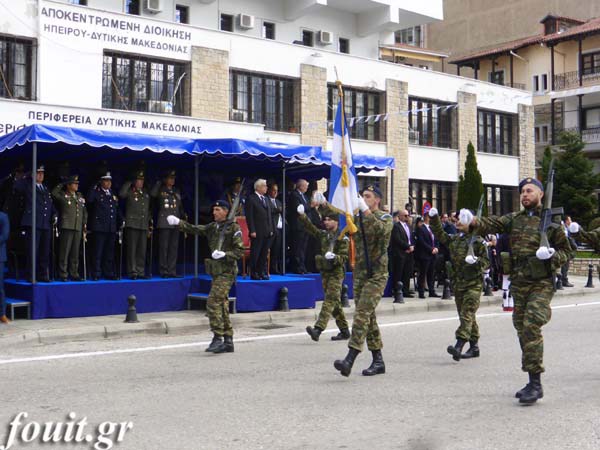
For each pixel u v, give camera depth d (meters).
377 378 8.67
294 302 15.28
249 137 25.00
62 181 14.65
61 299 13.18
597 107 44.19
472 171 32.25
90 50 22.50
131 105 23.66
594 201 38.88
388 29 33.69
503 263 7.67
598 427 6.49
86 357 10.10
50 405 7.30
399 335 12.48
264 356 10.21
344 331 11.86
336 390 7.98
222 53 25.56
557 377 8.73
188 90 24.84
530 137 36.97
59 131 12.87
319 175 19.61
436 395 7.76
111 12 22.91
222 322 10.52
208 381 8.45
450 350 9.74
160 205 15.02
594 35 42.62
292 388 8.08
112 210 14.34
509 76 47.62
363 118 29.75
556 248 7.38
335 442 6.03
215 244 10.34
